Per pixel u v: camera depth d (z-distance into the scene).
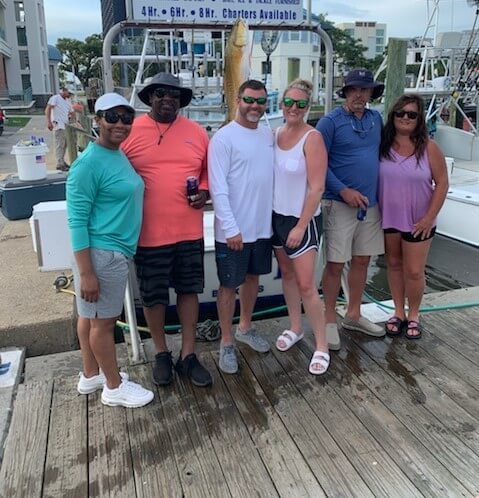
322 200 3.21
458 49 8.41
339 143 3.05
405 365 3.16
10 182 6.93
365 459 2.37
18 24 40.53
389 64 6.34
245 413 2.73
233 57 4.13
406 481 2.23
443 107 8.37
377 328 3.52
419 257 3.27
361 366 3.16
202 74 9.07
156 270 2.84
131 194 2.51
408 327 3.51
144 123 2.71
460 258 6.10
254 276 3.25
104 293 2.55
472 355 3.27
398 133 3.11
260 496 2.18
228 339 3.13
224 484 2.25
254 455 2.41
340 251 3.21
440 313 3.88
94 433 2.60
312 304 3.06
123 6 4.13
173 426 2.64
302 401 2.82
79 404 2.83
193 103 8.09
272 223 3.05
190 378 3.01
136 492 2.22
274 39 6.96
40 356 3.55
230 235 2.82
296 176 2.88
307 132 2.84
